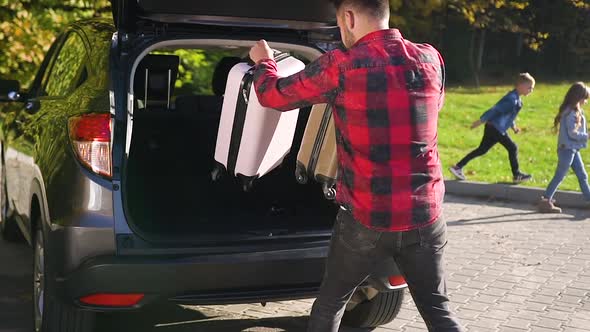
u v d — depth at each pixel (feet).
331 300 11.95
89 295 13.34
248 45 15.71
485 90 72.28
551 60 85.35
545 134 47.67
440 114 55.31
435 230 11.35
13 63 36.37
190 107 18.08
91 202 13.46
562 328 17.37
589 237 25.52
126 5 14.42
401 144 11.07
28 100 18.80
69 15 37.24
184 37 14.98
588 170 37.11
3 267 21.06
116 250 13.43
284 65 14.14
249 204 17.22
